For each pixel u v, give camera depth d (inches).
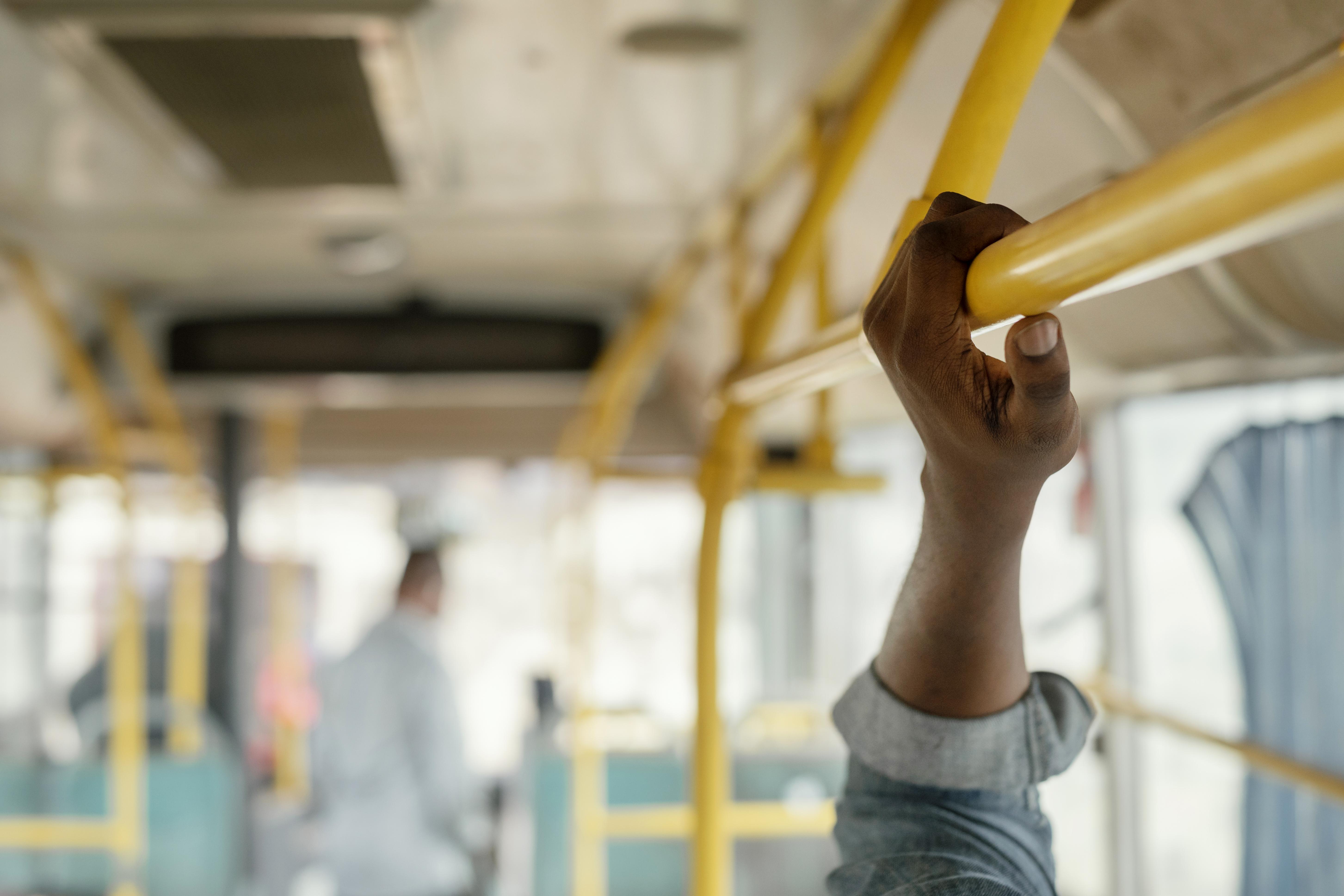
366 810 139.5
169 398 184.2
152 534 227.3
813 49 83.2
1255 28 49.9
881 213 100.7
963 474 26.6
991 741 32.5
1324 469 86.3
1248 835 92.9
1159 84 58.4
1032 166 76.1
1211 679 111.6
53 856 180.4
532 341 182.9
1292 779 73.3
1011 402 24.7
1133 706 100.0
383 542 391.9
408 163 112.7
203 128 100.3
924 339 25.5
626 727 182.1
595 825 157.4
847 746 35.4
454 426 220.5
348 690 141.4
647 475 121.4
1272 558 91.2
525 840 243.0
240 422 209.3
